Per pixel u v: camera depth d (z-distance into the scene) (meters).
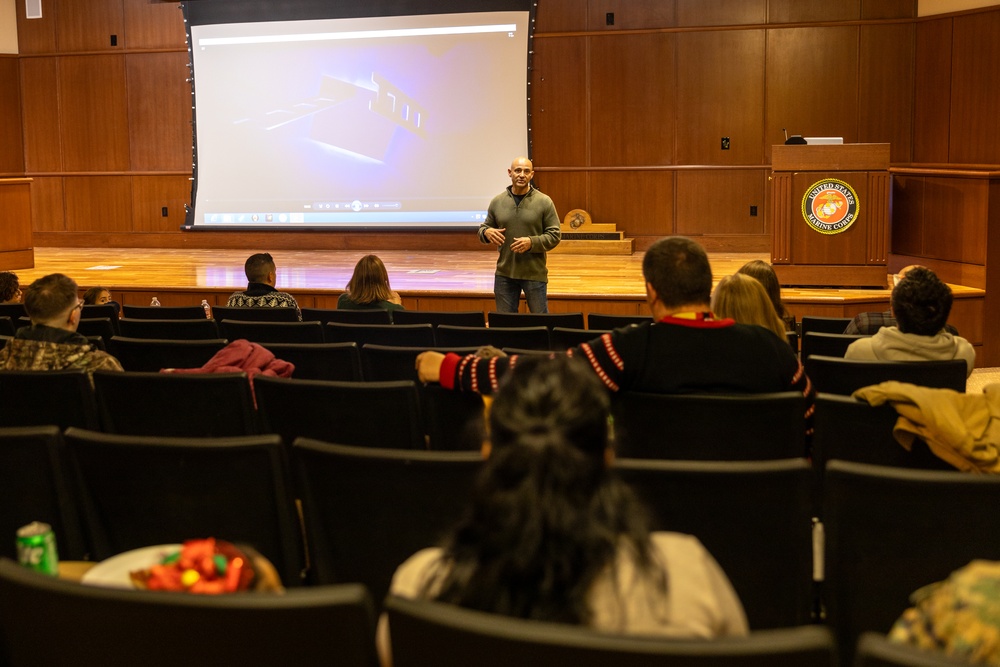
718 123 11.70
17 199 10.80
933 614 1.17
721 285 3.62
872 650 1.05
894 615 2.01
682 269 2.80
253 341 5.18
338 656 1.23
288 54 12.46
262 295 6.20
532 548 1.13
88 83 13.42
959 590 1.16
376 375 4.01
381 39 12.20
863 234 8.20
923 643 1.17
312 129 12.53
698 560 1.22
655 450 2.74
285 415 3.09
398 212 12.43
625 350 2.76
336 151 12.51
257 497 2.22
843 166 8.14
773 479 2.00
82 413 3.22
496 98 12.04
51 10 13.42
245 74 12.61
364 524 2.17
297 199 12.68
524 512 1.13
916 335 3.69
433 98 12.17
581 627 1.14
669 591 1.17
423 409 3.18
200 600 1.22
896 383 2.56
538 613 1.15
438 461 2.06
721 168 11.74
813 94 11.45
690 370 2.75
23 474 2.28
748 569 2.08
